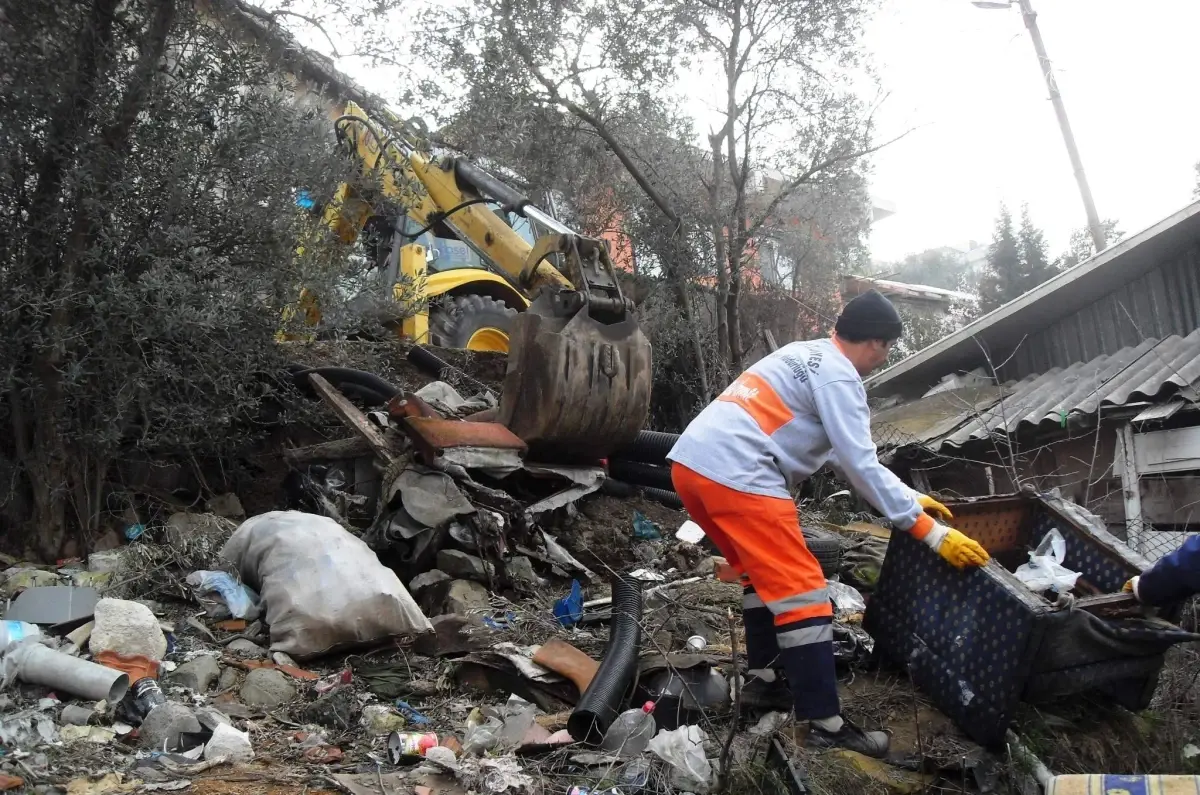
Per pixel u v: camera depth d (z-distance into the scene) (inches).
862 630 166.9
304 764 119.0
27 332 189.5
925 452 343.0
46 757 113.8
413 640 158.4
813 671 123.3
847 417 124.6
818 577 126.6
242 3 214.4
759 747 122.4
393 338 295.0
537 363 212.4
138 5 202.4
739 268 378.6
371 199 256.1
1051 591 139.0
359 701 140.1
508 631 164.7
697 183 398.0
